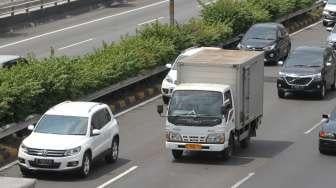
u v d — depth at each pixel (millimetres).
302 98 43438
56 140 26578
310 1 72188
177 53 46500
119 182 26406
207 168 28453
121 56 40688
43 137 26750
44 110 33469
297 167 28719
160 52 44156
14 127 31016
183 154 30609
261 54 32688
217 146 28625
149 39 45594
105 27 66312
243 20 58188
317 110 40000
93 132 27422
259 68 32406
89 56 41031
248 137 31781
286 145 32406
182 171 27984
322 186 26109
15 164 28891
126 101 40000
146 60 42719
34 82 32688
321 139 30438
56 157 26172
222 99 28875
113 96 40062
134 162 29297
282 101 42375
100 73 38000
